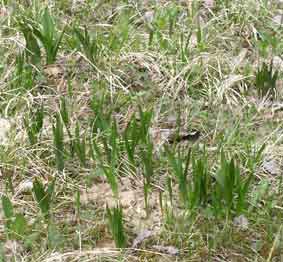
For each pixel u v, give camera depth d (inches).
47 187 116.2
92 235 108.6
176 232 107.8
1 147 121.4
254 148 119.3
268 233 107.5
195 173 110.3
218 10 155.7
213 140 123.6
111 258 104.7
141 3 156.7
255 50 144.3
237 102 131.8
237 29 149.4
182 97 133.3
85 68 139.2
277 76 135.0
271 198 112.1
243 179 116.3
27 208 113.0
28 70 134.7
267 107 131.0
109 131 123.0
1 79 134.2
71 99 131.6
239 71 139.3
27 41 136.5
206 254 105.7
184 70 135.5
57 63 139.8
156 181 117.0
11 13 150.7
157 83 136.4
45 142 122.0
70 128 125.3
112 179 112.0
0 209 112.2
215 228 108.3
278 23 151.4
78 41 141.7
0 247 105.4
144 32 148.9
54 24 142.9
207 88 134.7
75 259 104.0
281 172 118.2
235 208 110.6
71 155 119.8
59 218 111.3
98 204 113.6
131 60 140.6
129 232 109.2
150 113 120.3
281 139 123.0
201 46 142.8
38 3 153.3
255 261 104.7
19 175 118.1
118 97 131.8
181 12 154.6
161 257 105.3
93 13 154.0
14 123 125.5
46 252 105.2
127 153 117.2
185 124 127.0
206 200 110.2
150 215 112.0
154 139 124.2
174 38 145.5
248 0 154.5
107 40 145.2
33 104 130.8
